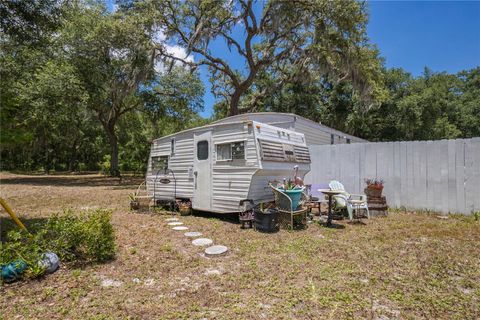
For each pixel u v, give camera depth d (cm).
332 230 551
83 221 397
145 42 1440
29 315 242
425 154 721
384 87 1956
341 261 378
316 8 1345
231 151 610
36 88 1334
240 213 582
